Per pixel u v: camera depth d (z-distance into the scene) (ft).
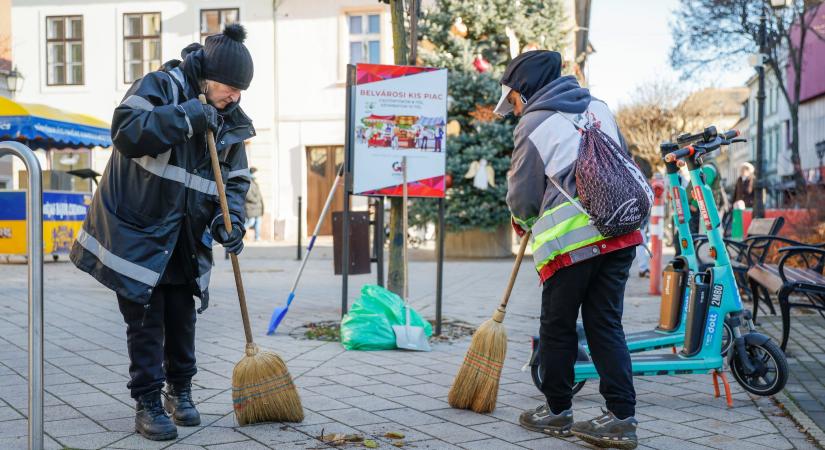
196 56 11.43
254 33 74.18
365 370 16.25
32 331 9.86
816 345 19.16
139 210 11.02
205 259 11.64
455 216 45.65
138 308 11.20
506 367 16.97
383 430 12.03
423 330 18.86
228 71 11.35
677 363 13.64
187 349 12.09
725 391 14.17
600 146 11.13
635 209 10.82
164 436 11.16
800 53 75.00
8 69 77.25
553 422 11.89
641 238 11.35
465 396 13.16
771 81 139.33
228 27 11.55
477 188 45.65
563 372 11.74
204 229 11.56
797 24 75.31
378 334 18.49
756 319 22.56
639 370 13.53
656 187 30.17
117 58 76.43
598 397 14.34
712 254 14.05
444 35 46.34
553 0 48.03
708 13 75.82
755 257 28.58
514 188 11.59
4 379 14.56
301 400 13.70
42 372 9.94
